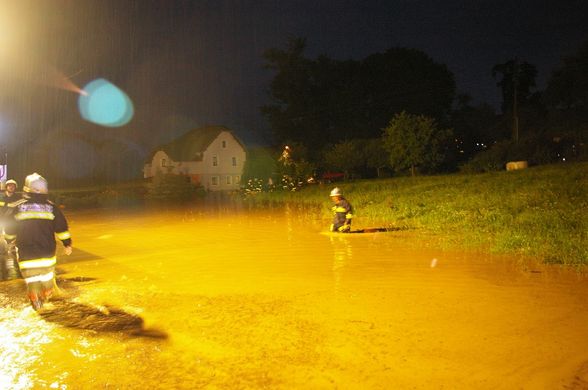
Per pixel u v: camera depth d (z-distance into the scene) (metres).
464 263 9.36
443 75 74.69
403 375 4.69
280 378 4.72
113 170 77.62
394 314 6.46
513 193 17.52
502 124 70.38
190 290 8.14
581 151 37.41
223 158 69.00
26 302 7.74
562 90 57.09
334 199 14.33
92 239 15.72
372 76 75.69
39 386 4.70
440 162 40.56
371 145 49.88
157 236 15.84
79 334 6.08
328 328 6.02
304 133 78.31
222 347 5.53
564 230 10.98
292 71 77.94
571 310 6.38
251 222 18.95
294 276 8.89
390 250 11.08
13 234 7.09
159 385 4.65
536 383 4.46
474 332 5.71
